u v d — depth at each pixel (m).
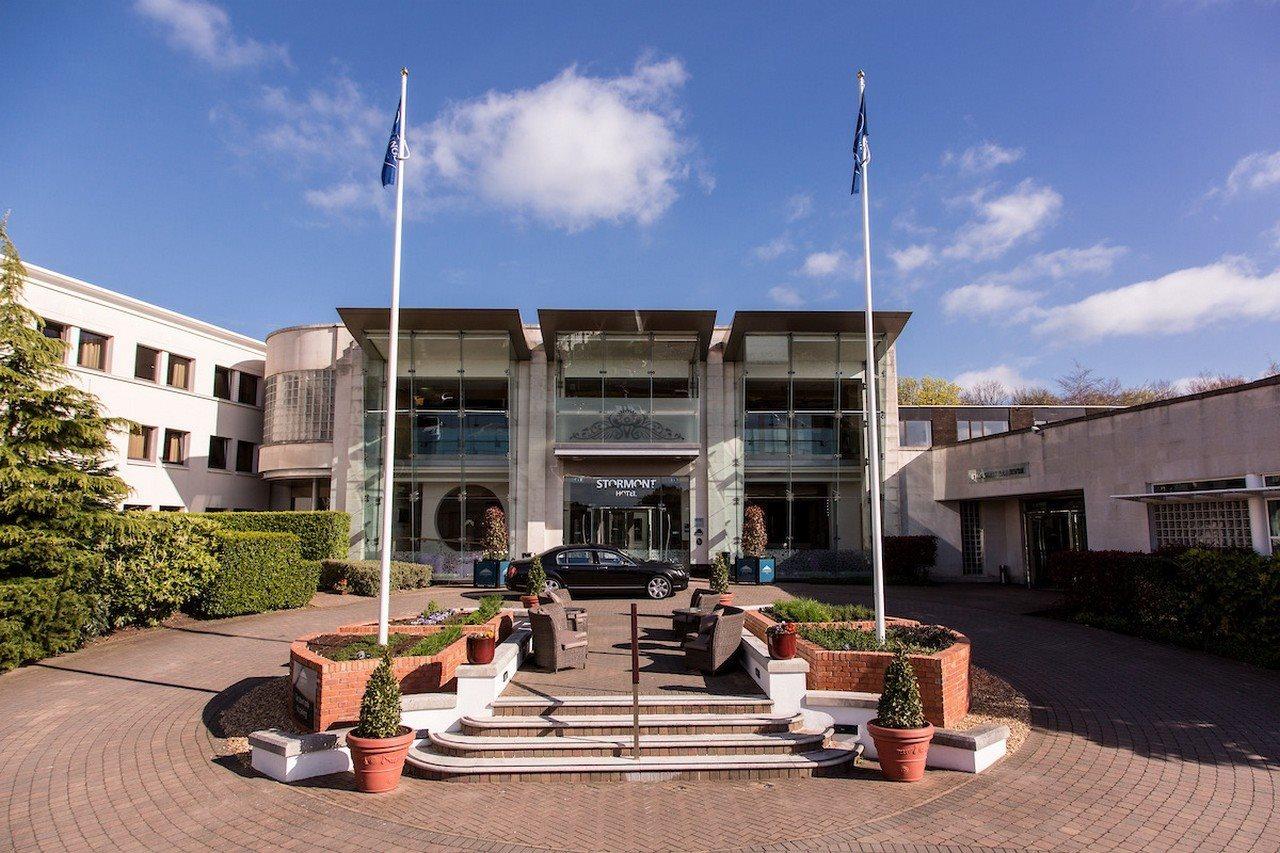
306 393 26.48
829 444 24.45
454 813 6.63
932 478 24.56
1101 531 17.28
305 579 17.64
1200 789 6.82
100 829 6.33
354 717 8.48
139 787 7.25
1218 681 10.39
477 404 24.47
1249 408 13.65
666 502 24.19
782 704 8.63
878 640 9.54
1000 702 9.65
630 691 9.26
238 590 16.03
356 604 18.22
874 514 10.02
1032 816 6.35
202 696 10.27
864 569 23.45
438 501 24.20
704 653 10.30
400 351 24.38
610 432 23.77
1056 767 7.48
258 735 7.72
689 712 8.59
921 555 22.77
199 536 15.64
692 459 24.25
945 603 17.91
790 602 12.51
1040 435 19.64
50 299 22.12
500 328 23.50
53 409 13.55
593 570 18.45
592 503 24.06
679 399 24.11
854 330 23.88
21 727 8.98
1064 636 13.47
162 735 8.73
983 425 27.59
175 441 26.42
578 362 24.47
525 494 24.05
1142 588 13.59
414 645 9.51
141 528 13.75
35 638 11.91
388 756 7.12
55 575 12.51
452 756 7.84
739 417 24.42
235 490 28.39
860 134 11.03
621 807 6.73
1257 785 6.88
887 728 7.30
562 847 5.94
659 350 24.58
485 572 21.25
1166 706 9.34
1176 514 15.39
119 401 24.05
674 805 6.76
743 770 7.44
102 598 13.58
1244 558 11.88
